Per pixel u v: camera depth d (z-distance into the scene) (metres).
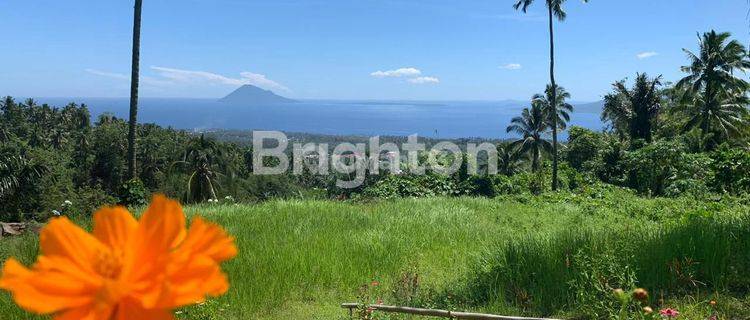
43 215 34.22
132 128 15.67
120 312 0.59
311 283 6.34
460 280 6.07
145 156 55.28
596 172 34.25
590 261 5.22
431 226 10.28
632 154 25.48
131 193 15.15
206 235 0.65
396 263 7.20
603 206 14.88
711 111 34.69
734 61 33.50
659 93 38.34
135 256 0.62
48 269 0.59
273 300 5.77
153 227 0.63
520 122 44.94
